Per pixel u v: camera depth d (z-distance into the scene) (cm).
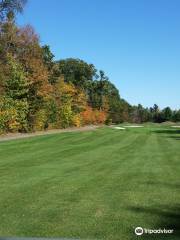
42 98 5075
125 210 978
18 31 5366
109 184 1309
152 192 1180
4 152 2464
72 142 3341
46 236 796
